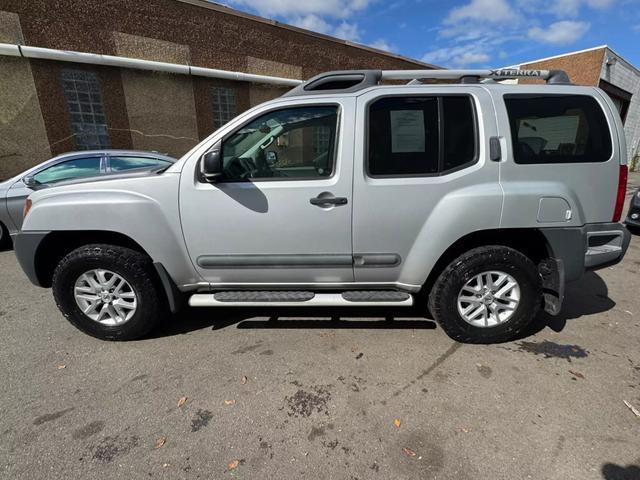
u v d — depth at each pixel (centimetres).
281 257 261
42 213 261
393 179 246
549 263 264
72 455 181
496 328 270
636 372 243
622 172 251
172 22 917
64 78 787
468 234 257
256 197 248
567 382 233
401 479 167
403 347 275
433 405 214
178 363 258
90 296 280
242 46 1060
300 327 306
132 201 253
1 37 710
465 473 170
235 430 197
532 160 246
